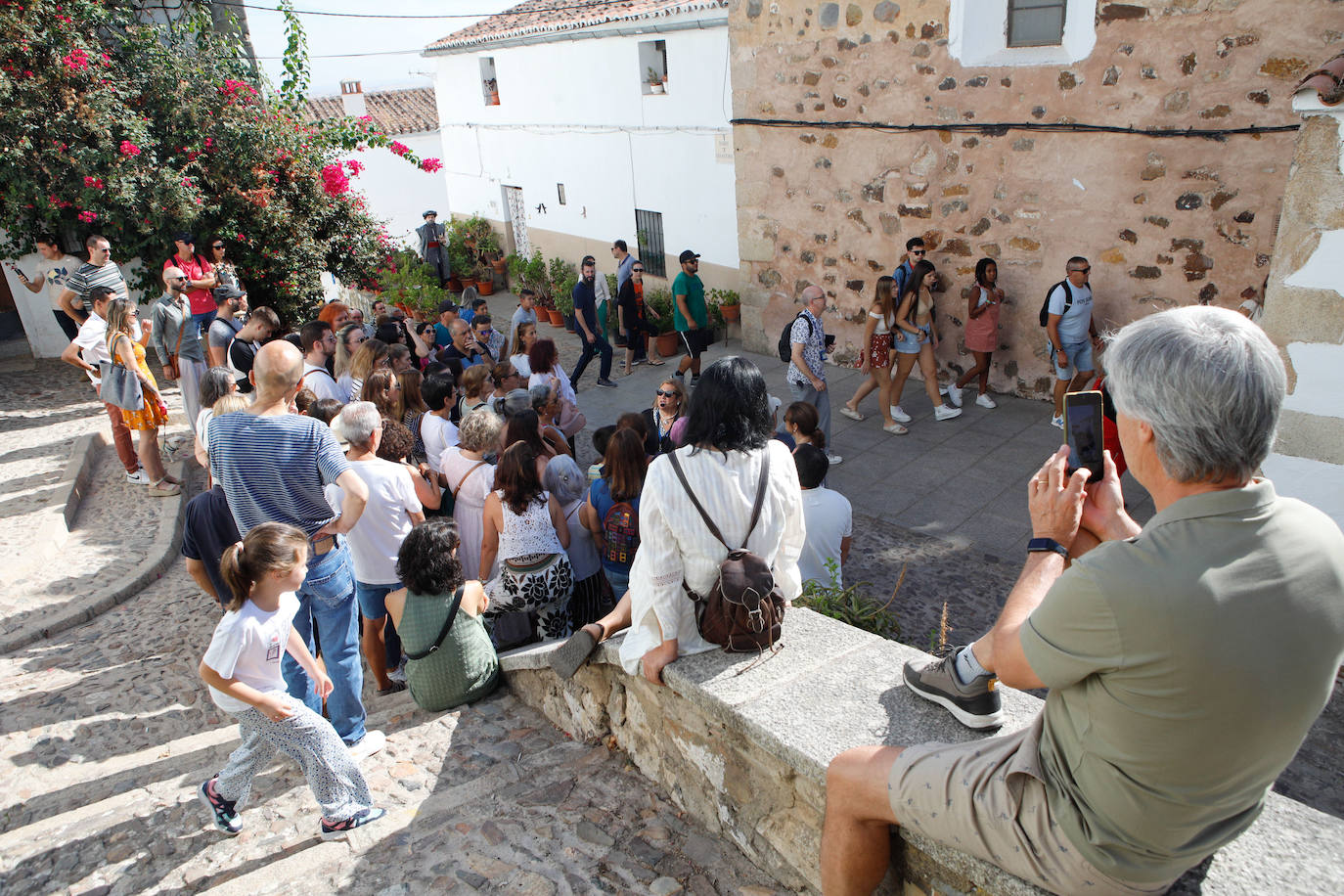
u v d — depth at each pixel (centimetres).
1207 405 129
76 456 794
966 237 935
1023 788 159
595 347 1124
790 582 271
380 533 454
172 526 688
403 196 2278
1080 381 851
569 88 1527
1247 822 152
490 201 1895
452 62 1853
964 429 884
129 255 1062
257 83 1273
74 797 371
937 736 221
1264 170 729
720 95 1241
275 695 310
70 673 490
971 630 569
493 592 468
